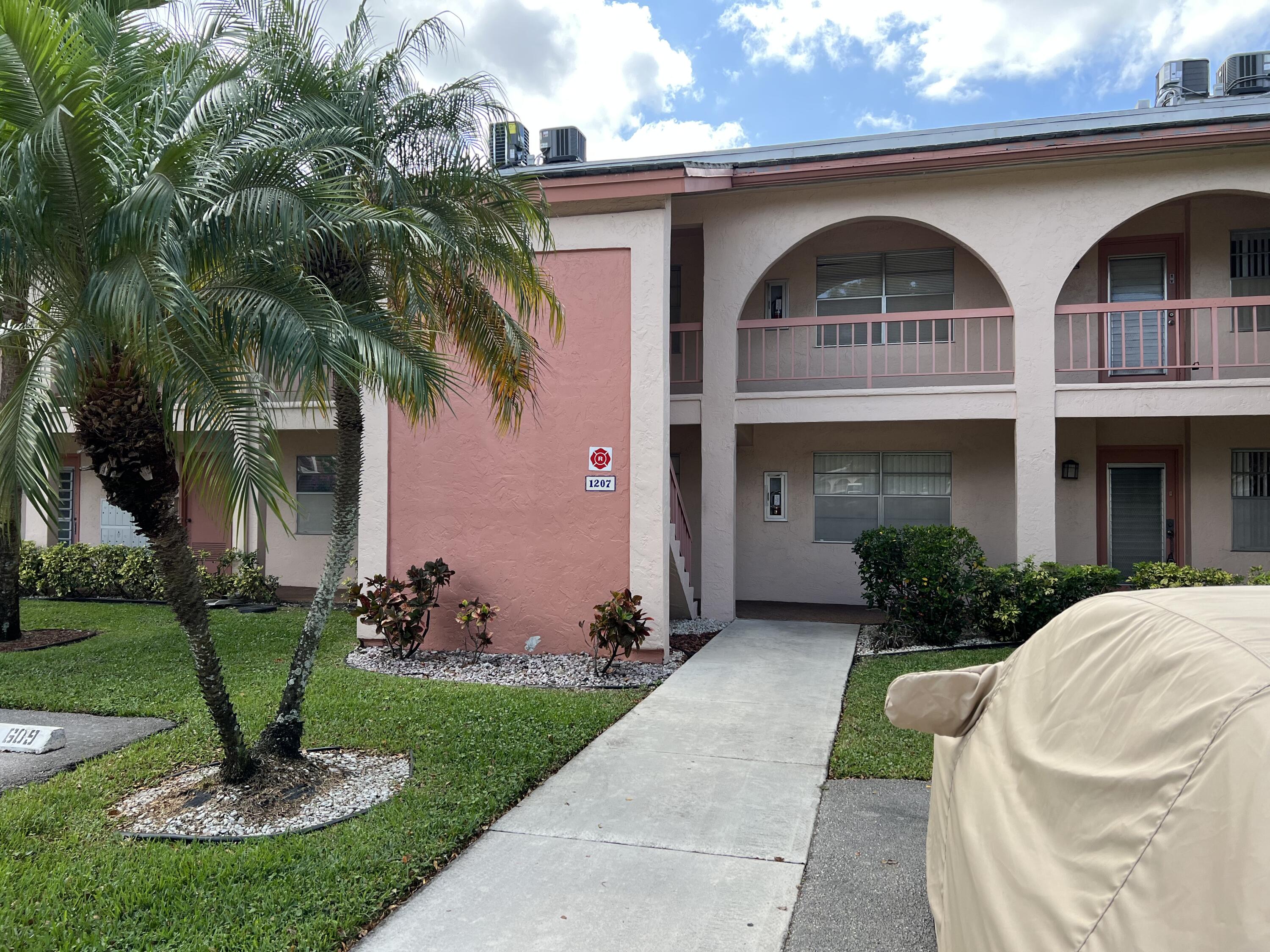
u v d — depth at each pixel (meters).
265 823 4.23
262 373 4.09
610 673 7.90
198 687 7.19
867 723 6.11
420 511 8.98
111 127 3.90
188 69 4.54
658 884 3.57
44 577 13.09
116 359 3.94
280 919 3.23
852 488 12.36
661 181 8.45
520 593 8.74
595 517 8.60
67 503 15.12
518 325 6.75
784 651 8.83
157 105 4.36
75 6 4.80
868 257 11.94
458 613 8.47
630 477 8.53
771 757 5.36
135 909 3.36
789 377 11.80
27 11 3.36
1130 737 1.75
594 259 8.70
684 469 12.77
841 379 11.39
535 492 8.74
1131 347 11.08
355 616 8.83
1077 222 9.55
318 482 14.09
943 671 2.83
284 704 4.88
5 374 8.24
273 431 3.85
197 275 4.07
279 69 4.66
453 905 3.39
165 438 4.09
